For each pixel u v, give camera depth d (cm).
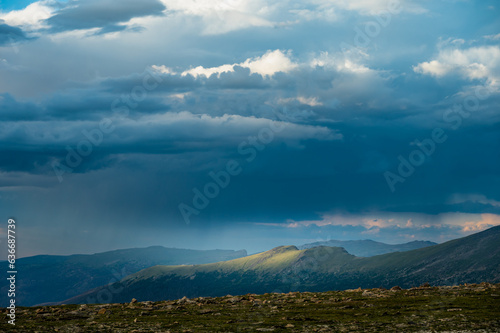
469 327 5100
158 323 5884
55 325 5753
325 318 6028
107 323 5909
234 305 7525
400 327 5269
